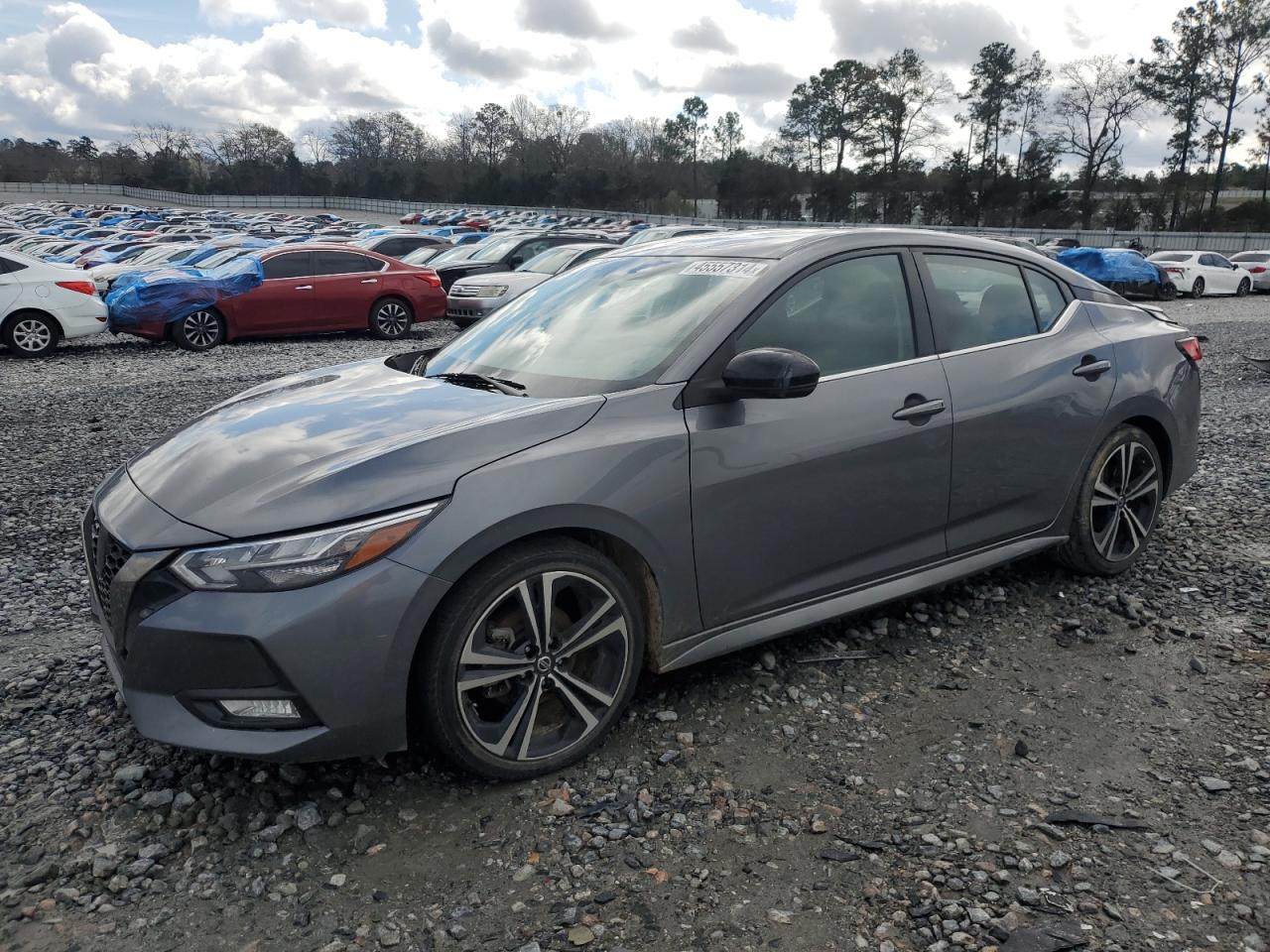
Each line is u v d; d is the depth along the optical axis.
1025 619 3.85
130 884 2.33
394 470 2.52
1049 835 2.48
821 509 3.19
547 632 2.70
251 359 12.52
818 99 82.50
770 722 3.06
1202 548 4.66
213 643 2.36
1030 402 3.70
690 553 2.93
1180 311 21.27
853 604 3.37
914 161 80.75
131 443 7.31
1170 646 3.61
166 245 27.45
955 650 3.57
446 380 3.28
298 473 2.56
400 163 110.19
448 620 2.52
